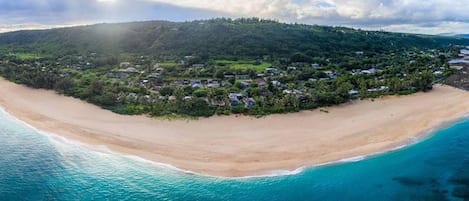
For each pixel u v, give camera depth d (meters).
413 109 101.25
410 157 70.00
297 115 94.00
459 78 146.00
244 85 125.25
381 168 65.31
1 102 117.50
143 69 162.88
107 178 62.50
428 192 57.72
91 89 114.69
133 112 96.88
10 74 154.62
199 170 64.12
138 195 57.09
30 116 100.75
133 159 69.00
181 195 56.75
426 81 123.75
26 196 57.47
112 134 82.44
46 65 180.62
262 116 92.62
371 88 123.38
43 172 65.44
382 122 89.75
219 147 73.62
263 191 57.56
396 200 55.50
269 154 70.12
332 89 117.69
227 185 59.22
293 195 56.59
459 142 77.56
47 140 81.06
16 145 78.62
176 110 95.88
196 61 176.25
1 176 63.91
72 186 60.38
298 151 71.56
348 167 65.38
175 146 74.50
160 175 62.66
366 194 57.09
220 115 92.88
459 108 102.69
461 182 60.72
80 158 70.50
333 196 56.50
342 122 89.44
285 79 136.75
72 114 99.75
